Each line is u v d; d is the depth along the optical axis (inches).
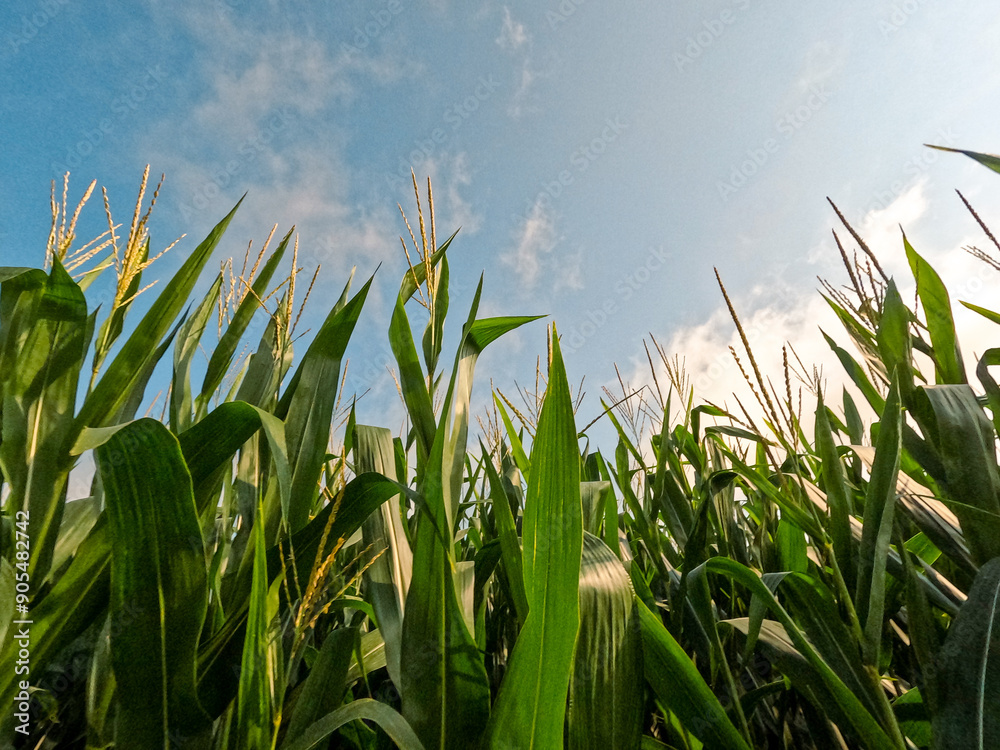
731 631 63.9
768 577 46.7
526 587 39.8
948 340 55.1
